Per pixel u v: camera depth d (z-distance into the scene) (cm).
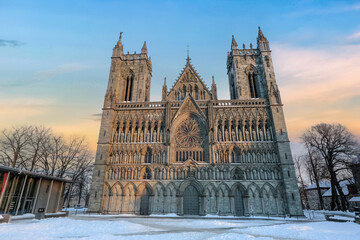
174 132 6109
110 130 6141
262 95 6662
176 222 3703
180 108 6334
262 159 5569
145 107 6462
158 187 5478
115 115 6469
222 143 5822
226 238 2050
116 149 5984
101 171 5653
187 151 5941
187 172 5575
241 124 6044
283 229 2738
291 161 5397
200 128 6172
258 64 7094
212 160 5609
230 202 5178
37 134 6762
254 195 5222
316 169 6981
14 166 6259
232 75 7712
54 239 2000
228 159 5622
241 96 6675
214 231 2636
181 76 7119
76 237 2122
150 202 5322
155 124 6288
